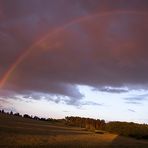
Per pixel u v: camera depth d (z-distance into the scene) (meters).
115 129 117.88
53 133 68.25
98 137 73.31
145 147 59.06
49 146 40.19
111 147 50.47
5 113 118.94
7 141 40.94
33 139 47.09
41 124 98.62
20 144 39.09
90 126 131.50
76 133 82.00
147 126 113.31
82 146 45.16
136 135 104.75
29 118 122.94
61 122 133.75
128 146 57.22
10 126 68.88
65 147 41.31
